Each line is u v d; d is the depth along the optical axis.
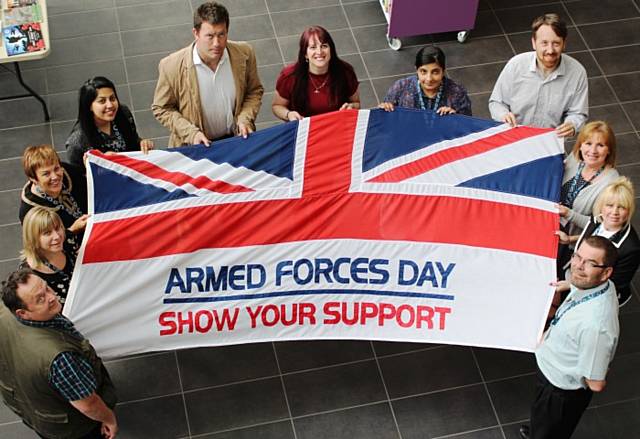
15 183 5.78
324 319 4.47
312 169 4.42
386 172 4.42
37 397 3.75
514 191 4.39
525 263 4.32
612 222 4.17
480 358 4.92
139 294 4.30
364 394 4.78
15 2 5.91
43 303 3.59
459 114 4.54
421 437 4.62
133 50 6.60
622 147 6.05
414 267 4.36
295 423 4.66
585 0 7.00
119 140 4.69
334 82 4.78
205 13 4.34
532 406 4.30
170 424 4.66
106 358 4.36
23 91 6.32
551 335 4.02
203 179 4.37
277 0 6.95
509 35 6.77
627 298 4.49
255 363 4.89
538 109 4.91
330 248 4.36
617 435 4.66
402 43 6.69
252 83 4.89
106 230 4.26
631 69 6.56
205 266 4.33
